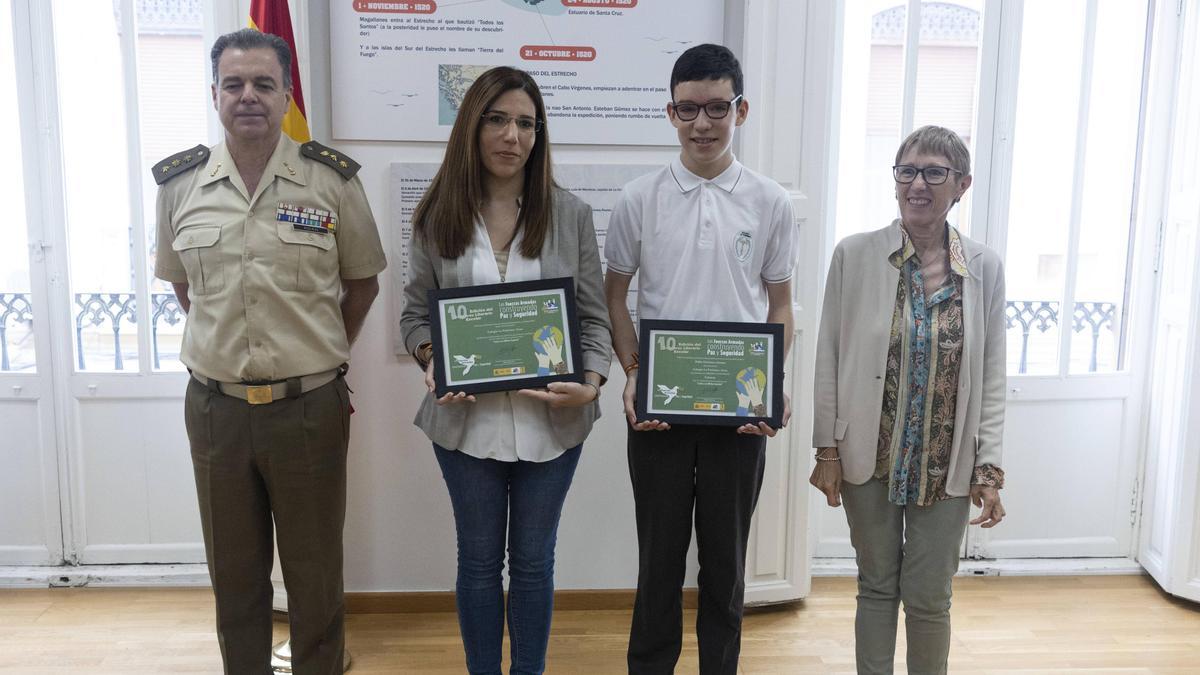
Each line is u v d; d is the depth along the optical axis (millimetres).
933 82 2998
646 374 2006
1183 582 2934
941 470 1935
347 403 2143
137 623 2754
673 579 2109
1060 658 2607
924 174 1844
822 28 2648
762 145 2695
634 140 2727
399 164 2664
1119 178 3100
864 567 2057
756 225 2035
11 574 2984
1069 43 2992
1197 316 2836
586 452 2836
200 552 3072
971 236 3070
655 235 2059
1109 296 3156
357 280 2178
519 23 2645
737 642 2158
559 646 2662
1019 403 3139
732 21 2711
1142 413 3170
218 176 1986
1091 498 3215
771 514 2834
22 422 2979
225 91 1903
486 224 2035
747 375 1999
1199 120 2895
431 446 2803
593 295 2080
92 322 2965
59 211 2881
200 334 1997
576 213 2080
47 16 2801
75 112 2871
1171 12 2969
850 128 3020
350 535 2828
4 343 2961
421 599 2855
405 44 2629
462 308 1980
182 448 3016
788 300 2148
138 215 2904
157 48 2854
